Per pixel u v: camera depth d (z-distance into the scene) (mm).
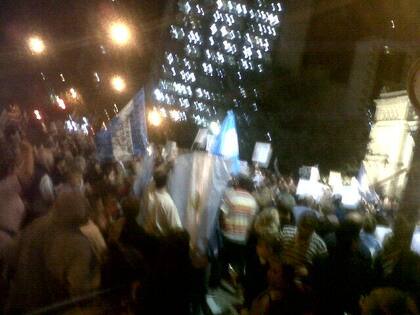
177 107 58031
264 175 17625
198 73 59250
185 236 5504
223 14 60250
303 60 55781
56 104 23109
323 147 51281
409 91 5883
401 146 47594
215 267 9492
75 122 23672
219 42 59875
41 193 7500
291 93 53750
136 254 5566
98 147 11758
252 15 59844
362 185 20031
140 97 11406
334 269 6609
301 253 6566
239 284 9555
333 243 7559
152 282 5355
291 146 50844
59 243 4621
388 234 7082
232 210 9336
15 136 10172
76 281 4590
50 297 4605
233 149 10578
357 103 53156
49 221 4742
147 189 7723
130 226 6145
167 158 11148
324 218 8695
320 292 6570
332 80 54094
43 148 9586
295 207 9430
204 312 7027
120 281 5406
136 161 11641
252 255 8023
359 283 6605
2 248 5113
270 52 58156
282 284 4934
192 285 5551
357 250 6754
